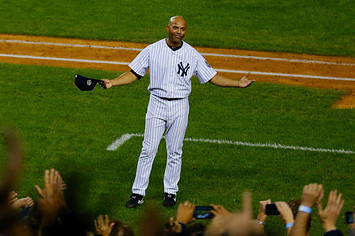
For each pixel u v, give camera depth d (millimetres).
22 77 46281
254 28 62750
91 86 26000
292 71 51719
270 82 48438
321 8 68125
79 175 29984
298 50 57375
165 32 61125
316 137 37031
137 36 59594
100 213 26281
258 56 55500
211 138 36250
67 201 20406
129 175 30594
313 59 55188
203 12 66312
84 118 38844
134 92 44281
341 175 31328
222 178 30656
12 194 18797
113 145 34625
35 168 30891
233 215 13266
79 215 17219
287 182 30344
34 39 57469
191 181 30219
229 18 65000
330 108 42844
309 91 46281
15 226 14992
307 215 15586
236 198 28391
